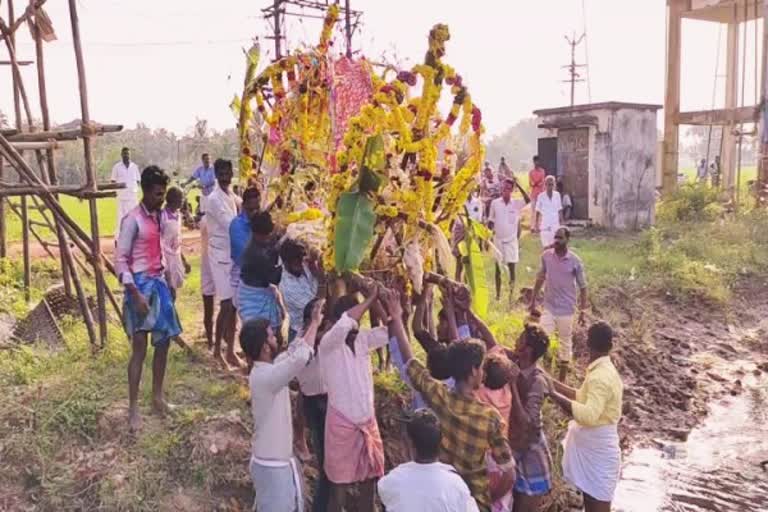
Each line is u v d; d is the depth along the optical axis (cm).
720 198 2252
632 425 938
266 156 805
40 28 874
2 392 662
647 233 1706
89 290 1052
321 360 566
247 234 701
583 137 2023
